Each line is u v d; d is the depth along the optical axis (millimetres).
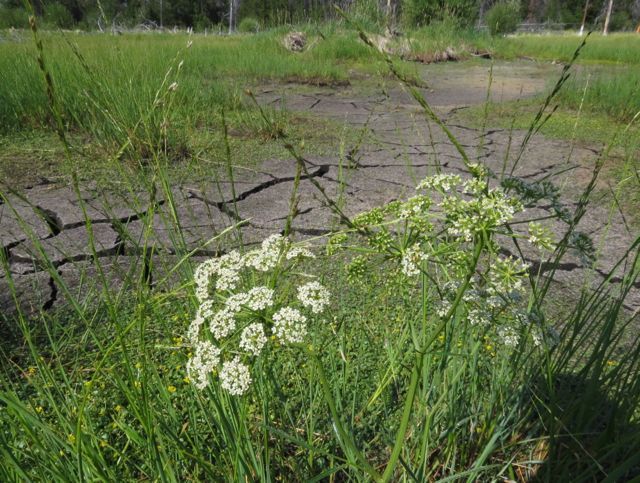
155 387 1863
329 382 1869
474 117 7207
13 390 1690
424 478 1353
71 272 2854
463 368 1618
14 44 10188
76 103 5438
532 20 40000
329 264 2916
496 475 1578
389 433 1724
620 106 7000
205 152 4812
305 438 1713
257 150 5133
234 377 1094
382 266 2773
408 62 13117
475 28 18609
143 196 3820
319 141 5602
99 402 1869
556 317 2527
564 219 1281
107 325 2361
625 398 1566
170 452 1539
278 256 1287
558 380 1938
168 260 2975
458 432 1657
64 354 2174
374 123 6715
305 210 3805
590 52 17328
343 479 1650
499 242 3291
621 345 2277
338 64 12609
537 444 1701
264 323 1189
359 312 2412
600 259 3139
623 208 3883
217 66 10828
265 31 16375
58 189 3949
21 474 1219
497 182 4445
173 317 2414
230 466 1523
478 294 1362
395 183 4426
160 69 7109
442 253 1296
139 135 4285
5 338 2277
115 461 1650
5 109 5508
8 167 4379
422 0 15781
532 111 7621
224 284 1232
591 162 5039
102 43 8562
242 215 3684
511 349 1719
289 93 8875
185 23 33188
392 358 1660
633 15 43625
